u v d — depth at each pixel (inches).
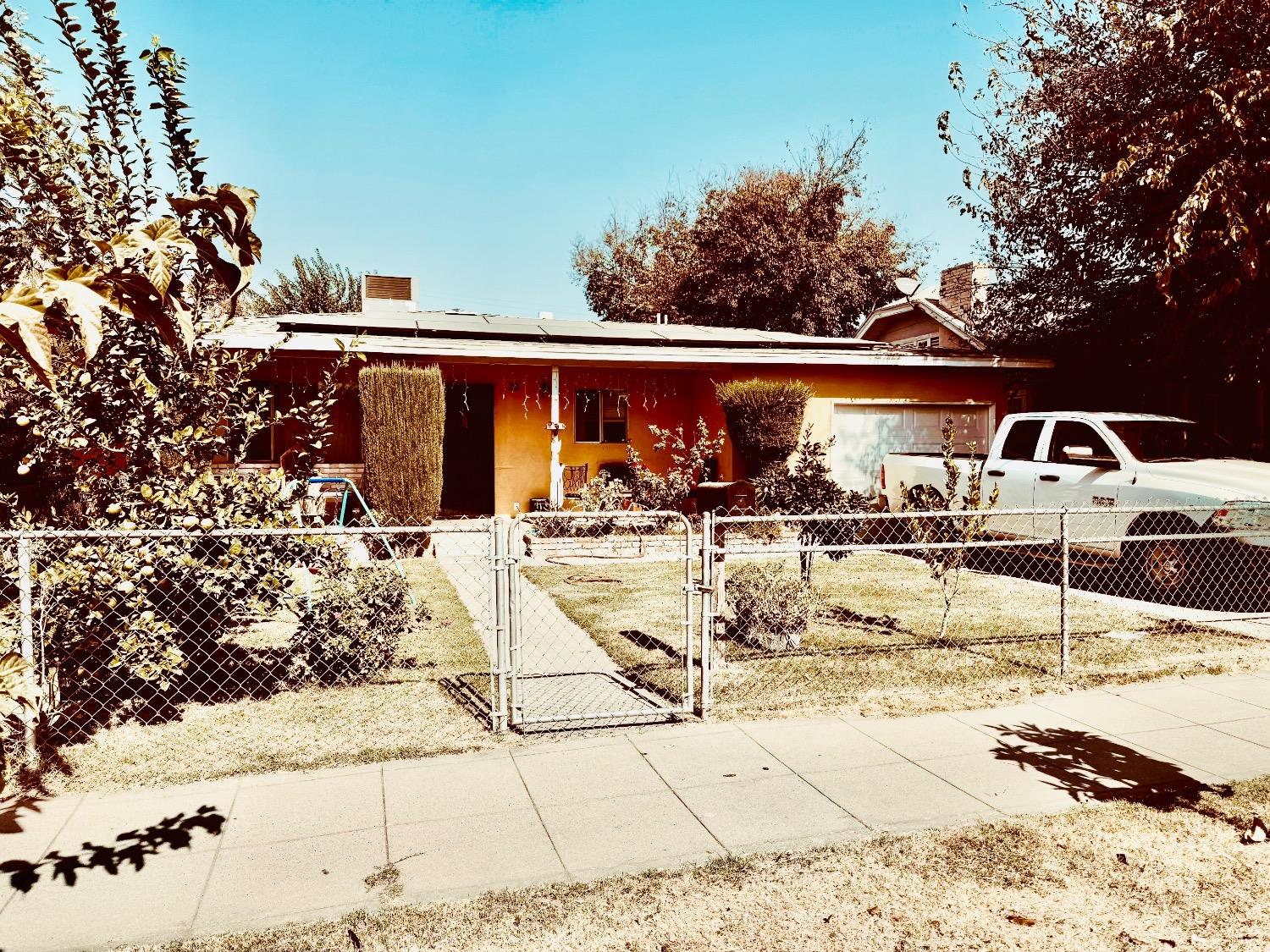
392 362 526.3
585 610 339.0
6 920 126.9
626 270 1642.5
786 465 560.7
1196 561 345.4
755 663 267.0
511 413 622.8
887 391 631.8
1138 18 511.5
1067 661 254.8
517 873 140.6
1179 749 197.3
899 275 1306.6
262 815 162.2
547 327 656.4
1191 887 136.9
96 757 189.6
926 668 261.6
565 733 206.5
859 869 142.0
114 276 105.4
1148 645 290.4
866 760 190.1
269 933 123.8
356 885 136.9
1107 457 387.9
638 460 568.1
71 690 219.1
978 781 178.5
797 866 143.0
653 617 327.6
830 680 249.0
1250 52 443.8
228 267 134.6
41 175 204.8
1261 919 127.6
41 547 204.5
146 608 214.1
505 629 213.2
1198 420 594.9
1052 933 123.9
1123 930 124.8
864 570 444.8
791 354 593.0
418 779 179.3
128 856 146.5
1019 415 442.6
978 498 322.0
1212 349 506.3
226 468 309.7
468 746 197.2
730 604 294.8
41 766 182.7
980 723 214.8
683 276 1302.9
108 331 211.9
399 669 259.9
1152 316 547.8
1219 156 429.7
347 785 175.9
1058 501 402.9
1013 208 622.2
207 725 210.7
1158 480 358.6
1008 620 328.5
